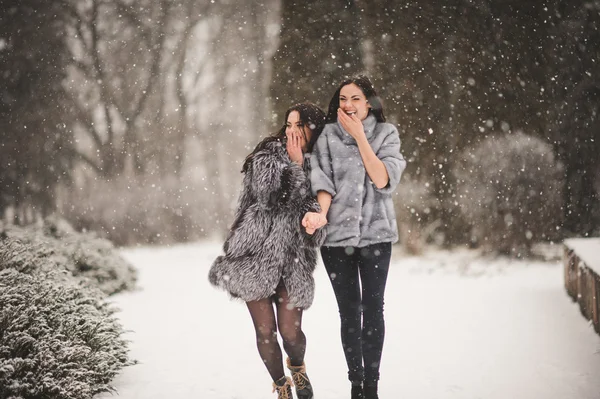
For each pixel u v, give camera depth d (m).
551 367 6.27
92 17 33.03
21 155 29.59
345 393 5.69
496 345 7.22
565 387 5.64
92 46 33.22
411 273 13.78
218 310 10.07
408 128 16.52
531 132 15.41
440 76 16.41
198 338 8.05
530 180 15.00
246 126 36.69
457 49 16.31
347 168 5.00
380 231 4.96
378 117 5.25
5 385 4.78
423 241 16.17
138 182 34.09
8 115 29.66
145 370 6.53
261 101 36.03
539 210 14.96
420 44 16.56
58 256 11.32
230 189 37.03
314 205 4.90
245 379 6.18
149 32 34.41
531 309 9.22
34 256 8.16
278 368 5.02
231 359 6.96
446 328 8.20
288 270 4.93
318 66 16.94
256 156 4.97
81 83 33.50
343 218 4.93
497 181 15.19
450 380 5.95
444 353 6.95
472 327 8.20
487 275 13.05
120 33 34.12
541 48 15.54
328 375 6.27
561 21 15.40
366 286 4.97
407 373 6.22
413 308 9.75
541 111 15.38
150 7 34.34
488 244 15.22
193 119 36.25
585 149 15.05
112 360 6.04
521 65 15.66
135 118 34.69
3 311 5.38
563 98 15.27
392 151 5.07
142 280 14.09
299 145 5.11
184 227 30.12
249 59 35.41
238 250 4.97
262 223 4.95
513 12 15.84
